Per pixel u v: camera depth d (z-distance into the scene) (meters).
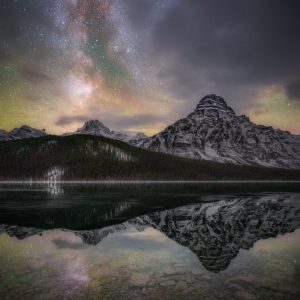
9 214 39.91
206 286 14.00
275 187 136.38
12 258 18.97
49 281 14.70
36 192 88.25
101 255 19.77
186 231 28.89
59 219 35.94
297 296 12.89
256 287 13.90
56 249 21.45
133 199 65.38
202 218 37.34
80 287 13.88
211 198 68.69
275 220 36.19
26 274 15.77
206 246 22.58
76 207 48.72
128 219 36.34
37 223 32.97
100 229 29.70
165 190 104.06
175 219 36.53
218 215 40.09
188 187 131.00
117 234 27.23
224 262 18.14
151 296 12.82
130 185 154.00
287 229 30.31
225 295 12.92
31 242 23.67
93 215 39.62
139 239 25.06
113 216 38.81
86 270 16.48
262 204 54.75
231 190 105.31
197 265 17.47
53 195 76.19
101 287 13.89
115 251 20.88
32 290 13.51
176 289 13.63
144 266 17.27
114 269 16.67
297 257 19.42
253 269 16.73
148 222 34.19
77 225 31.91
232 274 15.80
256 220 36.06
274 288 13.78
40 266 17.25
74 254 20.02
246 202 58.75
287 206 51.50
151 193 86.75
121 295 12.94
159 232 28.27
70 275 15.60
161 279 14.98
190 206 51.00
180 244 23.20
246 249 21.67
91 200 61.97
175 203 56.38
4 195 75.06
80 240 24.56
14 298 12.61
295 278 15.18
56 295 12.95
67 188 115.50
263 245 23.05
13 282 14.53
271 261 18.44
